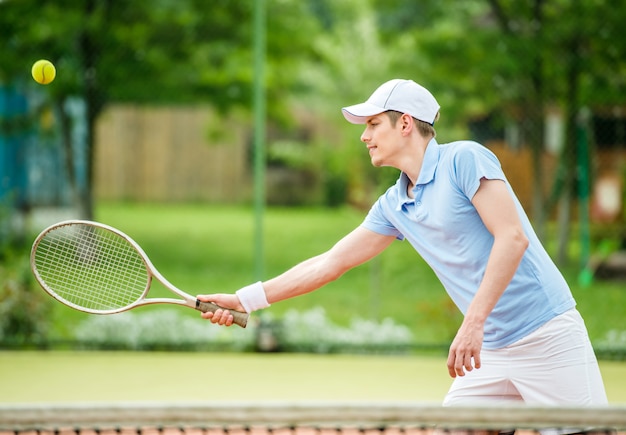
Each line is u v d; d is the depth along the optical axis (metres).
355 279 20.72
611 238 22.23
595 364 5.58
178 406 4.46
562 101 19.62
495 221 5.30
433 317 14.23
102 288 6.80
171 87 21.80
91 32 19.91
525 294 5.47
